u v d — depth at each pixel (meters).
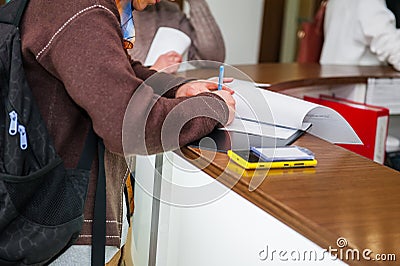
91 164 1.25
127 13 1.37
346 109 2.45
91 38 1.12
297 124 1.46
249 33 4.79
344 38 3.23
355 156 1.35
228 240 1.23
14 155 1.17
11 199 1.17
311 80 2.49
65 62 1.12
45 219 1.22
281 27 4.90
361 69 2.99
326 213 1.01
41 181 1.20
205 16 2.99
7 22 1.22
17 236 1.21
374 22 3.09
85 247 1.29
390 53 3.06
